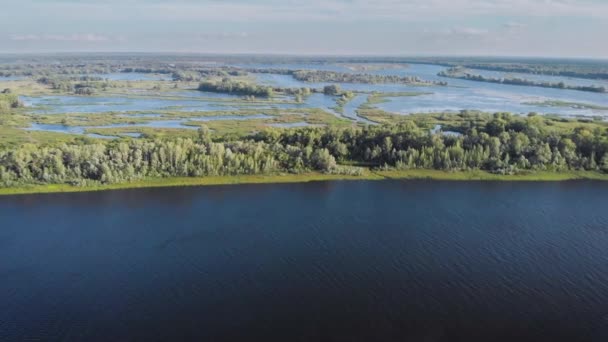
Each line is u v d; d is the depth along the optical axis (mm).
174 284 101562
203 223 131000
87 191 151625
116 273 105312
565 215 140375
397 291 100062
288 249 117375
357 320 90812
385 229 129375
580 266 110562
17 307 93000
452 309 94312
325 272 107000
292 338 85500
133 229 126375
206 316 91312
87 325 88188
